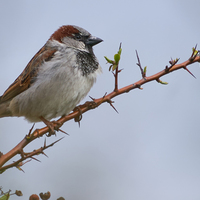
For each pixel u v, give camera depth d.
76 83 7.92
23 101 8.18
